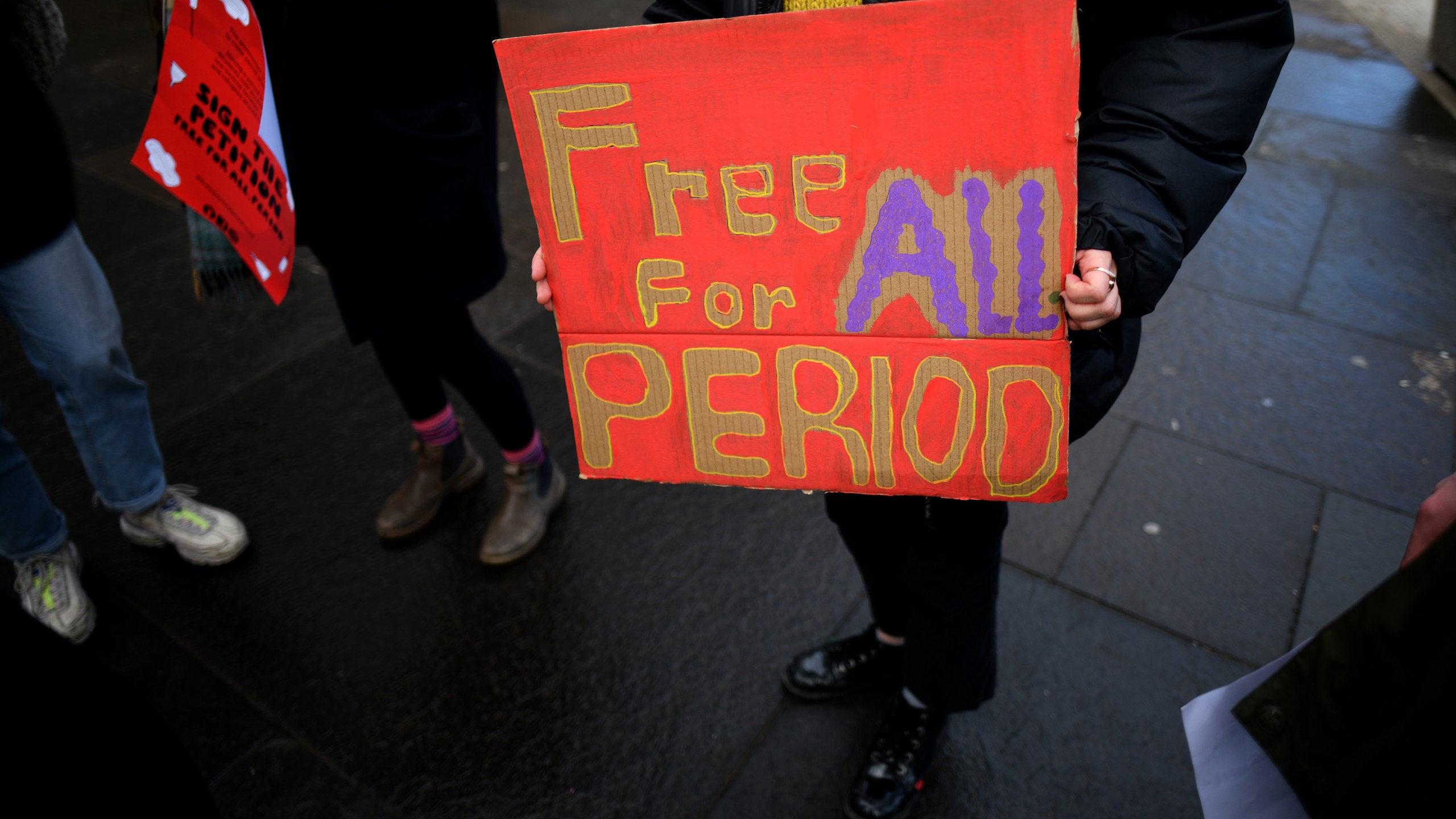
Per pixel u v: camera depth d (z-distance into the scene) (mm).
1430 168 3379
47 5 1689
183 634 2158
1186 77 1023
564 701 1957
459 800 1800
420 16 1615
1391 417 2422
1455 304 2779
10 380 2967
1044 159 975
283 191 1520
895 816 1677
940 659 1519
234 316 3215
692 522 2342
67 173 1775
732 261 1134
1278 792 972
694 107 1061
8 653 969
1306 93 3908
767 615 2094
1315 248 3051
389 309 1810
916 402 1150
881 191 1046
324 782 1848
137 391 2109
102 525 2441
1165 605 2018
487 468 2578
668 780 1798
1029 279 1036
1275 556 2096
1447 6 3822
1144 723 1804
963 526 1325
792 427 1216
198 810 1206
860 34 974
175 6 1249
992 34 938
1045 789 1715
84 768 1025
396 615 2178
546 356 2959
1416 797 757
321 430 2727
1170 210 1043
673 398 1245
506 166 3979
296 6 1474
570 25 4992
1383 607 817
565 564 2260
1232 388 2551
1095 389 1175
